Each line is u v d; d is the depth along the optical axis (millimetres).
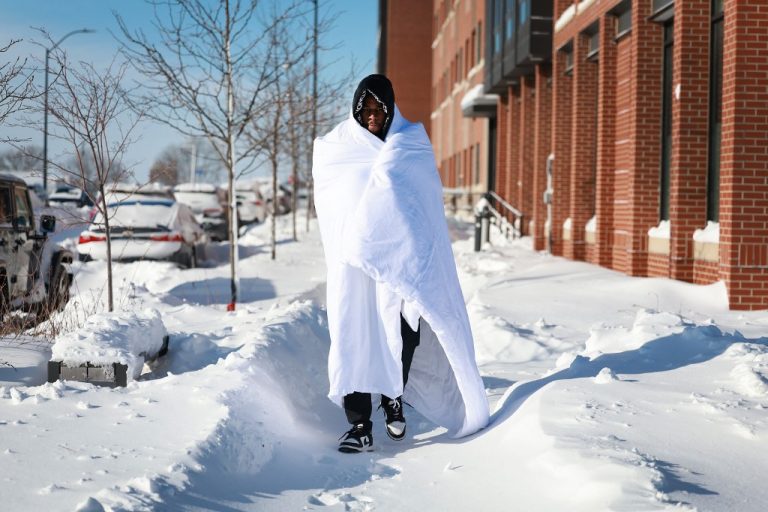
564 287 12852
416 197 5656
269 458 5090
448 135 47750
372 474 4992
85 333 7090
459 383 5633
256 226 40344
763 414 5000
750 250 10820
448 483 4664
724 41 11023
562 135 21359
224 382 6078
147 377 7852
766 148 10758
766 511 3723
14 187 11953
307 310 9461
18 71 8656
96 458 4539
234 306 12320
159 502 3953
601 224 17500
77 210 37844
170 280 16375
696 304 11078
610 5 16547
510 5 24844
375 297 5684
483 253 20984
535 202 23234
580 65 19359
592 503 3865
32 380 7180
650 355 6762
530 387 6363
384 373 5629
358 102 5867
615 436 4699
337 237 5801
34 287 12273
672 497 3812
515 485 4402
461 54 42375
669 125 14703
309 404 7004
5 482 4164
